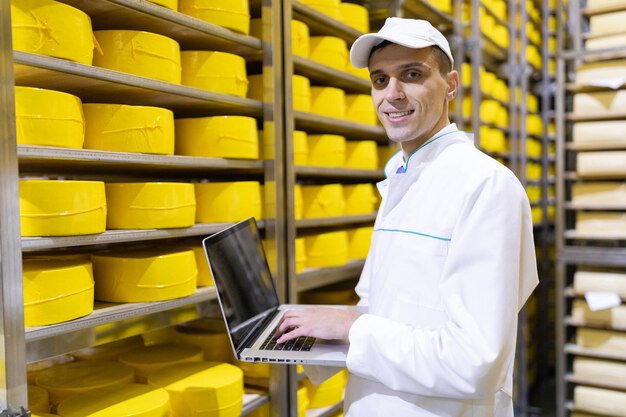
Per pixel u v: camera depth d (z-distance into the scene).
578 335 2.95
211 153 1.66
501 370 1.01
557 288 3.01
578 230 2.94
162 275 1.47
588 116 2.86
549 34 4.54
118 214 1.44
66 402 1.39
